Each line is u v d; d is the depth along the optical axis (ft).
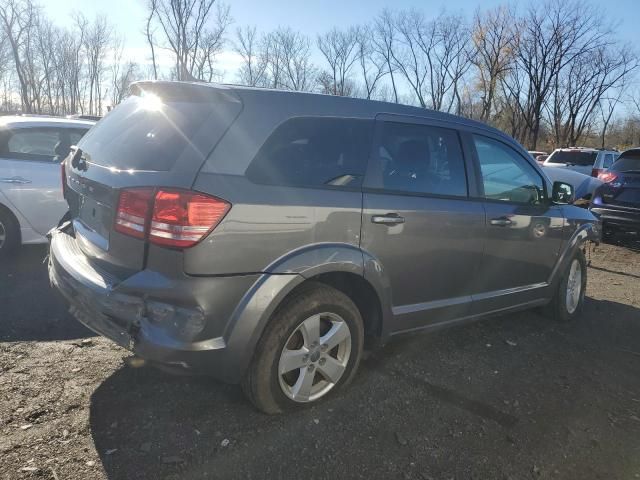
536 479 8.37
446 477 8.25
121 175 8.61
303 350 9.38
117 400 9.63
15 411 9.04
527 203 13.69
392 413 9.90
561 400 10.94
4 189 16.99
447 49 151.94
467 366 12.17
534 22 138.21
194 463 8.10
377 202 9.96
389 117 10.75
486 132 12.80
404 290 10.80
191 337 8.01
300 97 9.50
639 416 10.52
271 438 8.84
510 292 13.50
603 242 30.91
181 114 8.89
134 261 8.27
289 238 8.72
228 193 8.08
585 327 15.58
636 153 28.73
